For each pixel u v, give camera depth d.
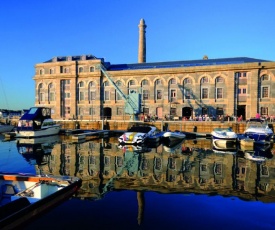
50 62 59.72
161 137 30.92
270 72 45.19
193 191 10.73
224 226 7.36
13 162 17.28
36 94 59.62
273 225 7.45
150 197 9.88
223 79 47.94
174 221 7.64
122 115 53.59
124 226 7.21
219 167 15.75
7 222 6.14
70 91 57.06
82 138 32.66
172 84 50.94
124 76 53.56
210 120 43.88
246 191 10.81
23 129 34.12
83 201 9.23
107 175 13.52
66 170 14.79
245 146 26.12
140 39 69.94
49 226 7.09
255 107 45.53
